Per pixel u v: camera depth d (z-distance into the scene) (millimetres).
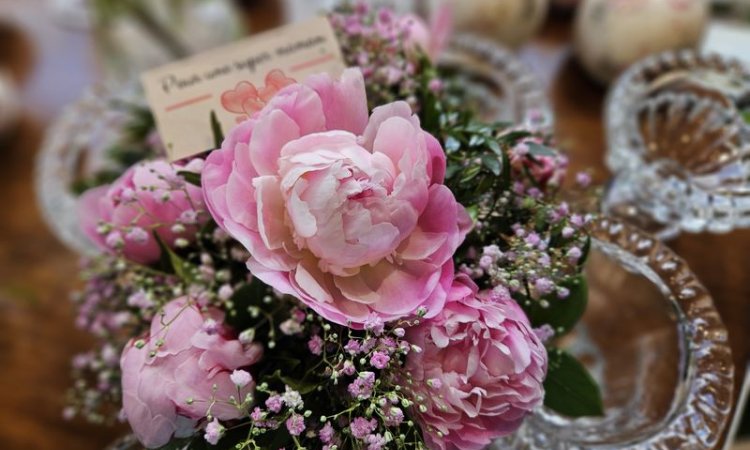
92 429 612
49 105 836
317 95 414
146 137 658
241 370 408
